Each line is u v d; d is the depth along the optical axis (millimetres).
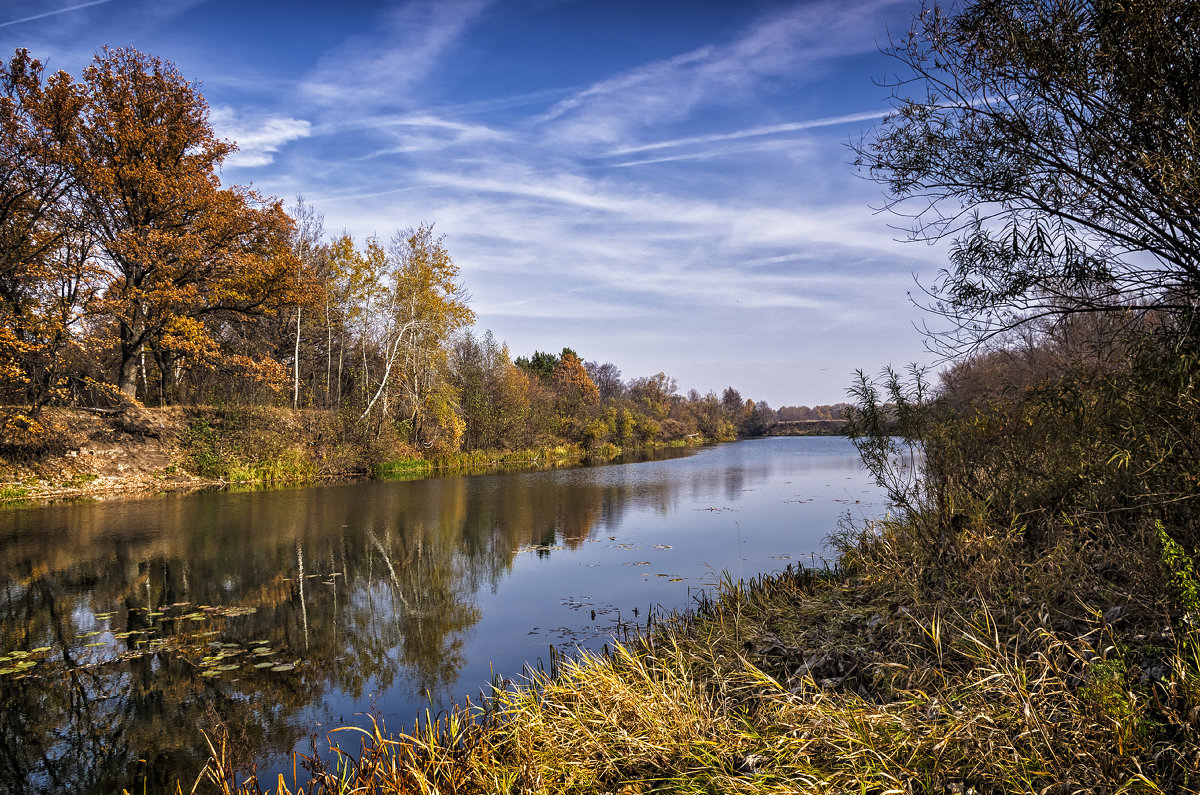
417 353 28766
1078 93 3842
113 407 21250
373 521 13766
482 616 7246
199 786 4066
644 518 13820
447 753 3752
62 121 18750
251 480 21703
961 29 4176
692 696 3996
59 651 6352
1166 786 2482
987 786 2717
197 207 21375
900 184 4711
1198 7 3324
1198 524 3662
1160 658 3062
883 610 4930
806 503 15484
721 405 77500
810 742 3168
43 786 4090
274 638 6676
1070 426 4953
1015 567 4457
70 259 19625
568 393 46156
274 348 29875
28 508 15305
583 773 3381
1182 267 3740
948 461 5938
